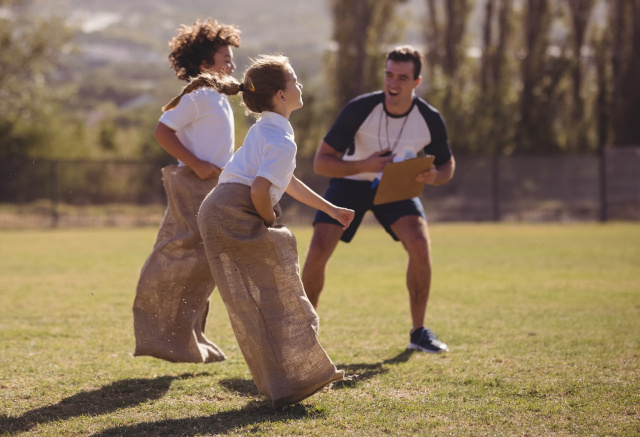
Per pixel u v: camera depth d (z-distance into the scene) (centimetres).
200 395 398
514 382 417
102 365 465
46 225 2106
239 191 355
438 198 2322
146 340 427
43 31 3077
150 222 2194
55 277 945
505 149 3069
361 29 3200
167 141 434
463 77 3528
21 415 358
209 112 444
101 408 371
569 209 2297
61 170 2327
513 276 965
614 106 3303
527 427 339
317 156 530
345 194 527
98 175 2367
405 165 490
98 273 989
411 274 519
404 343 541
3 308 698
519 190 2320
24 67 3073
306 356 360
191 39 462
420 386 412
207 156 445
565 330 585
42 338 555
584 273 994
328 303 744
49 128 3059
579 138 3241
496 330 587
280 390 357
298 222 2153
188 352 432
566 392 397
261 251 355
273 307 358
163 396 395
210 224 355
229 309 362
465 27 3534
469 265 1102
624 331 580
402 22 3359
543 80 3303
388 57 530
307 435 327
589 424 342
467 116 3086
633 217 2270
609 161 2266
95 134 3253
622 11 3269
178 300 432
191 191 436
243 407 373
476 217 2311
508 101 3275
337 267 1096
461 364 465
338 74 3256
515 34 3509
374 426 340
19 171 2294
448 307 711
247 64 377
